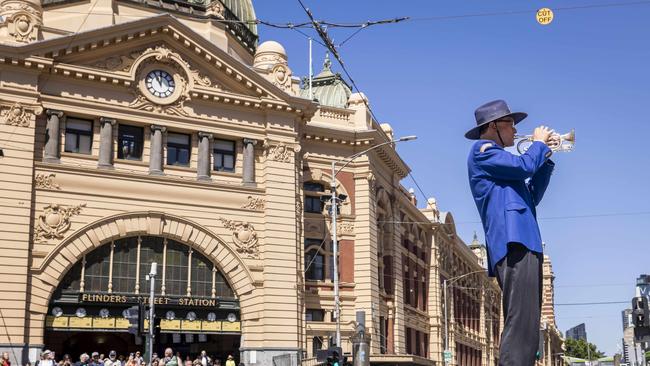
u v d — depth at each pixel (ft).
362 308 161.07
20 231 123.95
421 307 214.28
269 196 144.56
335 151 166.30
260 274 141.59
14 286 121.90
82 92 132.98
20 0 133.08
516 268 24.44
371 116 174.81
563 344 495.41
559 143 26.22
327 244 162.30
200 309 136.77
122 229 132.16
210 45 141.59
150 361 95.66
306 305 156.66
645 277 70.69
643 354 148.77
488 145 25.72
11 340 119.85
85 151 133.80
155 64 139.44
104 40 133.39
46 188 128.16
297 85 155.43
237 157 145.48
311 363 133.90
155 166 136.98
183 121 140.46
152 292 99.45
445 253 247.70
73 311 127.44
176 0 160.25
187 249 138.10
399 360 150.10
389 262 183.32
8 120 126.11
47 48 128.77
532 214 25.48
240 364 127.13
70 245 127.85
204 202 139.54
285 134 148.46
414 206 208.33
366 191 166.40
